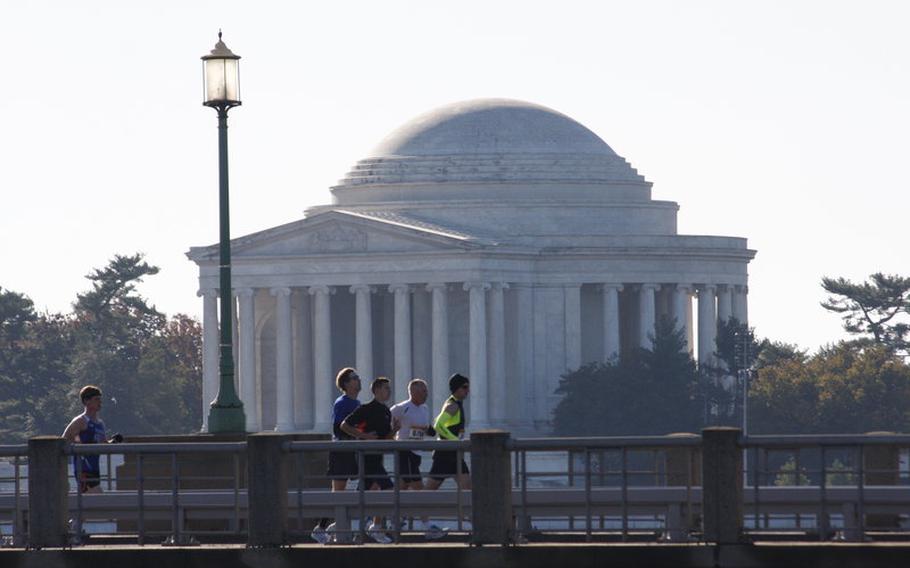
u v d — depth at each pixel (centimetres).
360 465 16150
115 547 16338
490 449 15712
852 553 15025
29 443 16538
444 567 15625
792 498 16262
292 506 16938
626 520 15675
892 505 15900
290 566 15900
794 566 15138
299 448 16088
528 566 15488
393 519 16950
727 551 15212
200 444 16425
